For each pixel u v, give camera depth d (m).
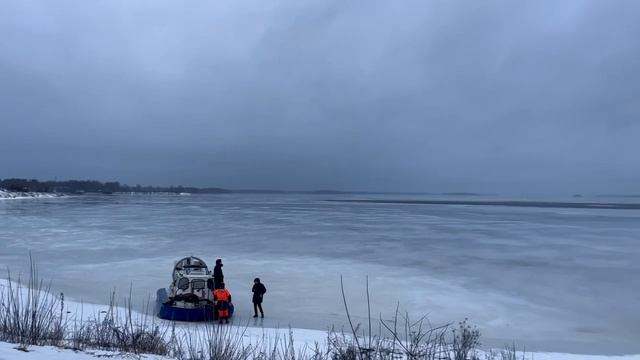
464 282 19.52
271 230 40.28
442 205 113.94
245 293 17.19
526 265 23.69
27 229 39.72
